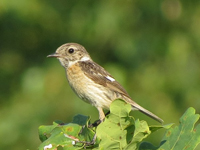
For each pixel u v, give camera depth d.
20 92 15.87
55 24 17.00
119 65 16.06
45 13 16.78
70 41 16.91
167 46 16.23
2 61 17.22
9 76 16.94
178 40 16.33
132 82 15.82
